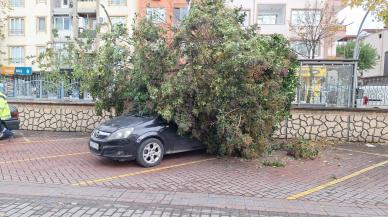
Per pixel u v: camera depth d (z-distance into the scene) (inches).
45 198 217.9
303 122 445.4
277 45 351.9
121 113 392.2
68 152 355.6
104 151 291.4
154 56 323.9
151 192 230.7
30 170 283.6
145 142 298.0
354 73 490.9
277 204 211.9
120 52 358.9
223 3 332.2
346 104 493.4
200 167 300.4
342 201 219.8
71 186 242.2
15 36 1569.9
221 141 329.4
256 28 349.7
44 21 1569.9
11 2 1558.8
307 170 293.9
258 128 329.1
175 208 202.7
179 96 309.7
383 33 1520.7
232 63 289.9
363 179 268.7
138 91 348.8
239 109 316.5
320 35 1176.8
